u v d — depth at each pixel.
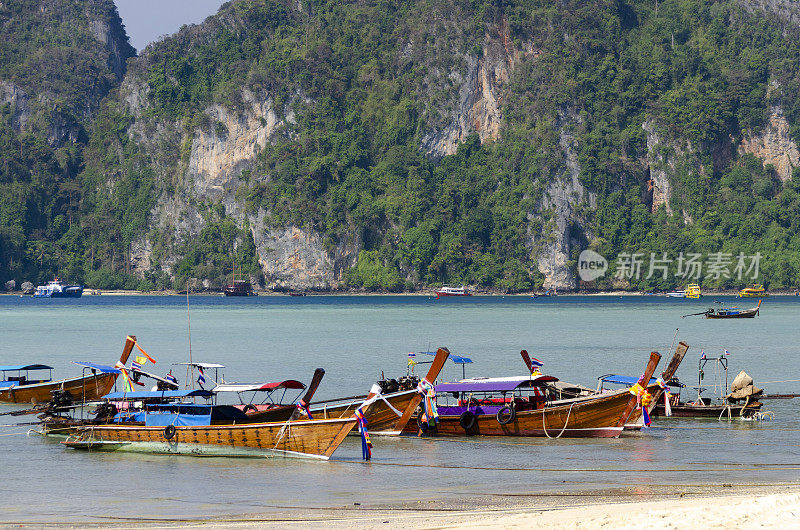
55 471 74.62
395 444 86.00
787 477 69.94
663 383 98.31
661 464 75.75
